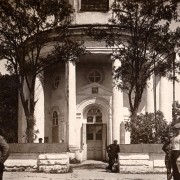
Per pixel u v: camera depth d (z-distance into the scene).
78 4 35.91
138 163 21.34
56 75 37.81
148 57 27.59
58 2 24.80
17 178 17.88
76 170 25.80
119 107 34.19
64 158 21.38
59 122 36.56
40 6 24.44
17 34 24.75
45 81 36.84
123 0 24.81
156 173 21.22
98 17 35.66
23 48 25.03
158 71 25.58
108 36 27.12
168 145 15.27
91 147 35.44
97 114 35.91
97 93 35.91
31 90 25.22
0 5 24.22
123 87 26.00
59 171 21.20
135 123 23.62
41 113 35.50
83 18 35.62
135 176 19.73
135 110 24.72
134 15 24.86
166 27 24.95
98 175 20.34
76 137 35.19
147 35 24.81
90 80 36.66
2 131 10.47
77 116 35.56
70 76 34.44
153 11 24.52
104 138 35.34
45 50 32.97
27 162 21.38
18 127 39.09
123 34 32.03
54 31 25.59
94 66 36.78
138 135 23.25
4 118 42.94
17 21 24.48
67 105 34.38
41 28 25.47
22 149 21.45
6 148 9.76
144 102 36.47
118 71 25.64
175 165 11.11
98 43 33.75
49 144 21.50
